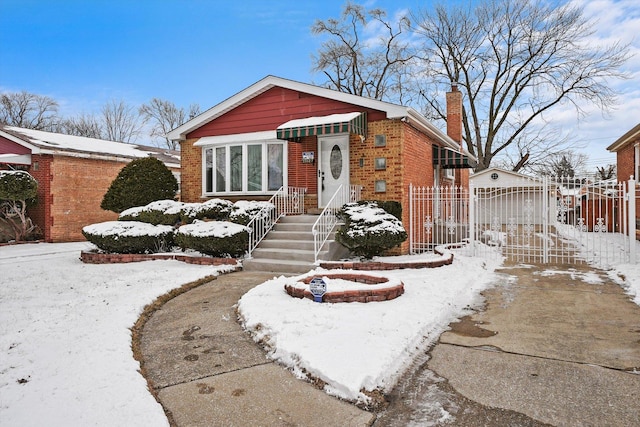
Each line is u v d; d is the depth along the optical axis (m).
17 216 16.17
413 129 12.67
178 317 6.16
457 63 33.44
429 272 8.79
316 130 10.92
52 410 3.24
